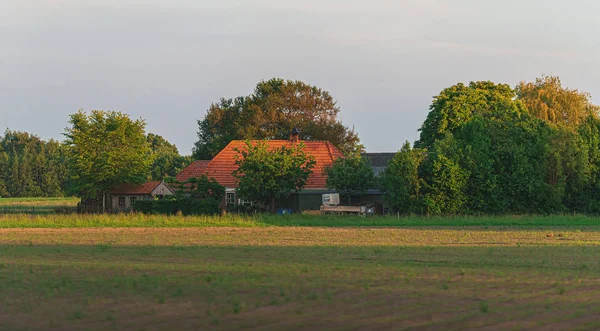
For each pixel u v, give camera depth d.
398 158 68.19
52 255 34.19
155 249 36.97
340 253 34.75
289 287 23.59
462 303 21.00
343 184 70.69
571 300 21.61
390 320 18.75
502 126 75.25
